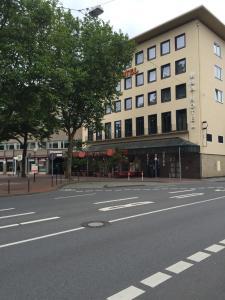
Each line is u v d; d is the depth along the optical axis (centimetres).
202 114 4009
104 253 718
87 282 551
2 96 2206
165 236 870
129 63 3731
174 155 4197
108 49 3456
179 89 4253
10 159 6762
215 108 4281
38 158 6338
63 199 1761
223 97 4491
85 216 1182
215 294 501
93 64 3416
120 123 5038
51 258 684
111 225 1016
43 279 566
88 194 2022
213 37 4359
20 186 2722
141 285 537
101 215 1198
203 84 4072
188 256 693
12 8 2139
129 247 765
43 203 1595
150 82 4609
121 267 625
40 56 2245
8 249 758
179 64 4272
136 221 1077
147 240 828
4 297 495
